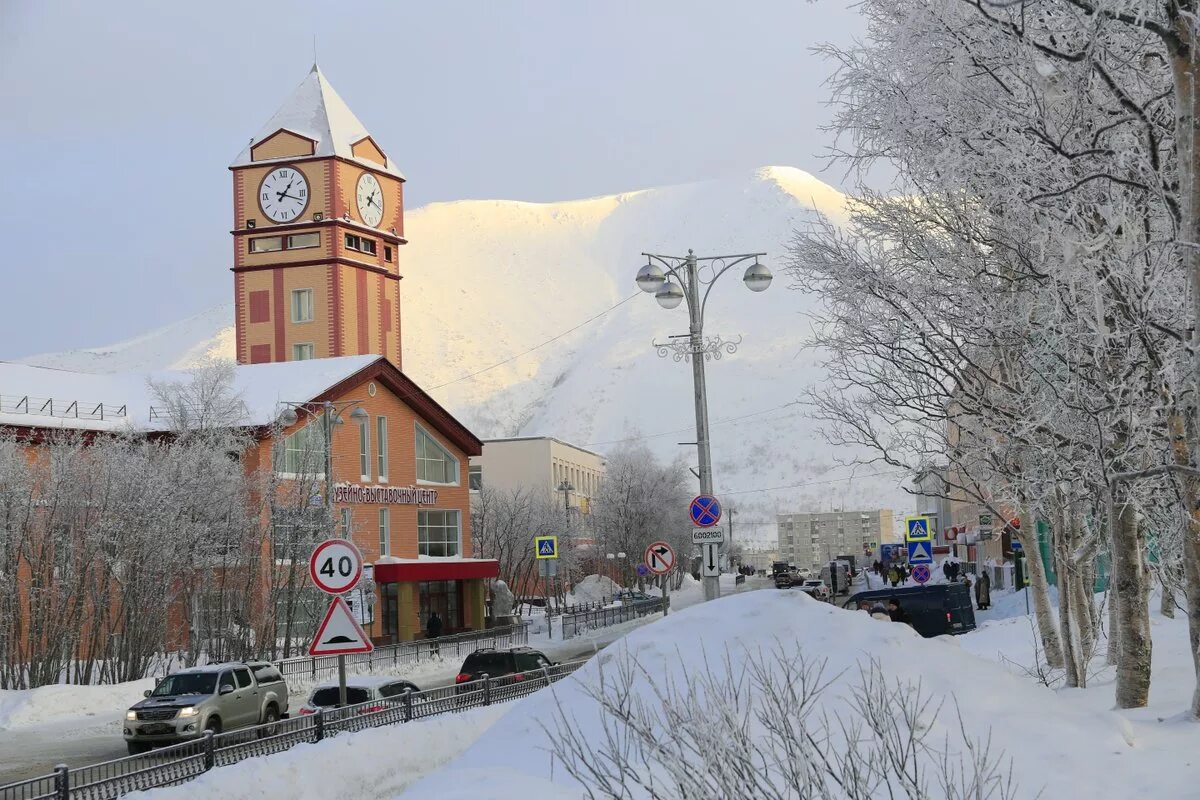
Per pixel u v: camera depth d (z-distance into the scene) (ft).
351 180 313.32
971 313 49.62
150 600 133.49
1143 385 41.19
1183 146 31.55
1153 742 34.40
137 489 133.80
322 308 306.14
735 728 23.48
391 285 325.62
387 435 206.39
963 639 105.70
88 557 130.41
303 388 188.24
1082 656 56.90
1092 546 56.75
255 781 46.85
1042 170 38.81
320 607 159.12
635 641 38.58
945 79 40.98
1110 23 37.14
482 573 211.41
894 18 43.14
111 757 79.46
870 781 28.89
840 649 35.96
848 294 51.75
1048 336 45.80
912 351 52.70
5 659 125.39
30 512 128.57
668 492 356.79
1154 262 37.76
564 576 305.53
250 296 310.24
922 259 51.42
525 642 182.09
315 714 57.31
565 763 27.25
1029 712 34.37
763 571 604.90
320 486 155.94
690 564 413.59
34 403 173.88
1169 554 55.26
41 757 81.00
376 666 141.69
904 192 50.70
